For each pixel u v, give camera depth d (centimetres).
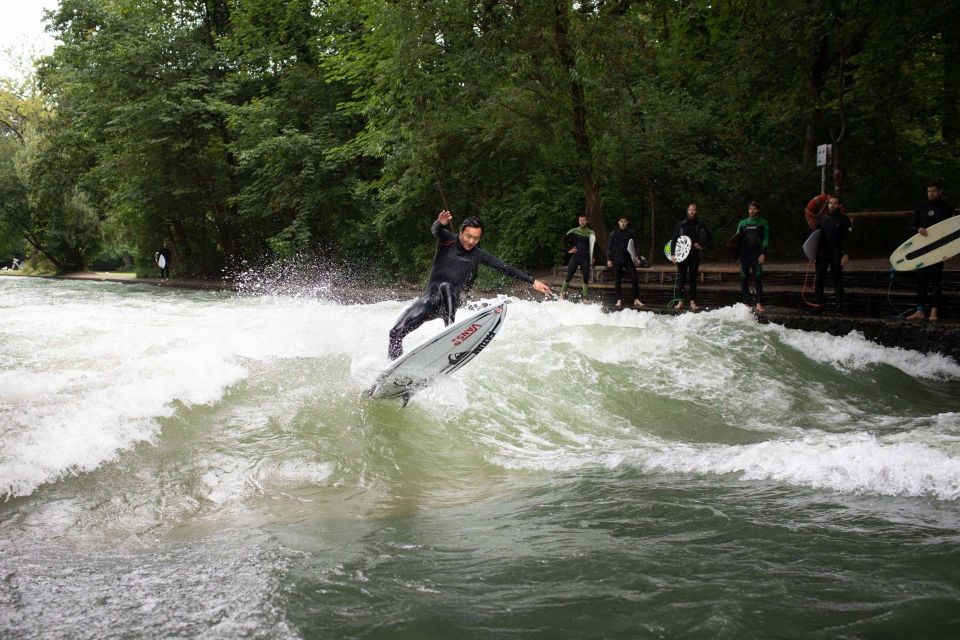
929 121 1986
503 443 594
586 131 1623
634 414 698
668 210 2050
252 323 944
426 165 1909
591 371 762
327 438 558
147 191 2884
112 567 341
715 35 1969
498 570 316
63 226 4094
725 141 2009
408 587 298
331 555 344
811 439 559
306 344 820
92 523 413
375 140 1983
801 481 454
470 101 1753
